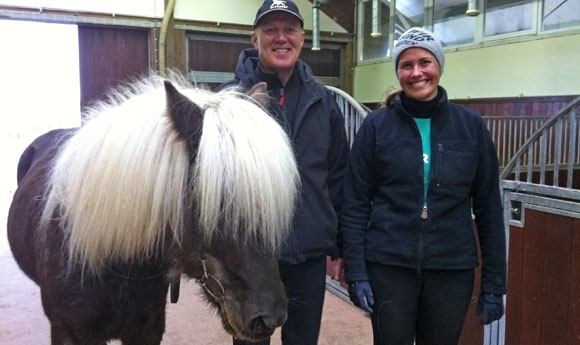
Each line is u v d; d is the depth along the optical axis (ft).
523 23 22.65
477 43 24.86
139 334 4.45
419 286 4.85
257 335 3.21
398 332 4.88
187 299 9.92
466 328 7.41
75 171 3.80
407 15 28.91
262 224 3.26
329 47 31.86
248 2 28.09
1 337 8.17
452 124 4.69
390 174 4.76
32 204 4.91
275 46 4.99
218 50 27.96
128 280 3.99
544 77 21.72
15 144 26.35
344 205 5.14
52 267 4.07
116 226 3.54
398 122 4.78
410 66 4.63
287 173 3.47
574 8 20.49
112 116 3.84
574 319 5.68
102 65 25.32
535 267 6.19
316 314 5.34
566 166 11.86
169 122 3.51
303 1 30.35
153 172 3.45
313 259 5.23
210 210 3.19
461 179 4.63
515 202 6.56
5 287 10.46
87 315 3.98
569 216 5.68
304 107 5.06
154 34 26.03
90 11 24.31
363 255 4.95
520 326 6.45
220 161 3.23
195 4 26.78
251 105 3.66
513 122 21.74
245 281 3.23
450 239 4.68
